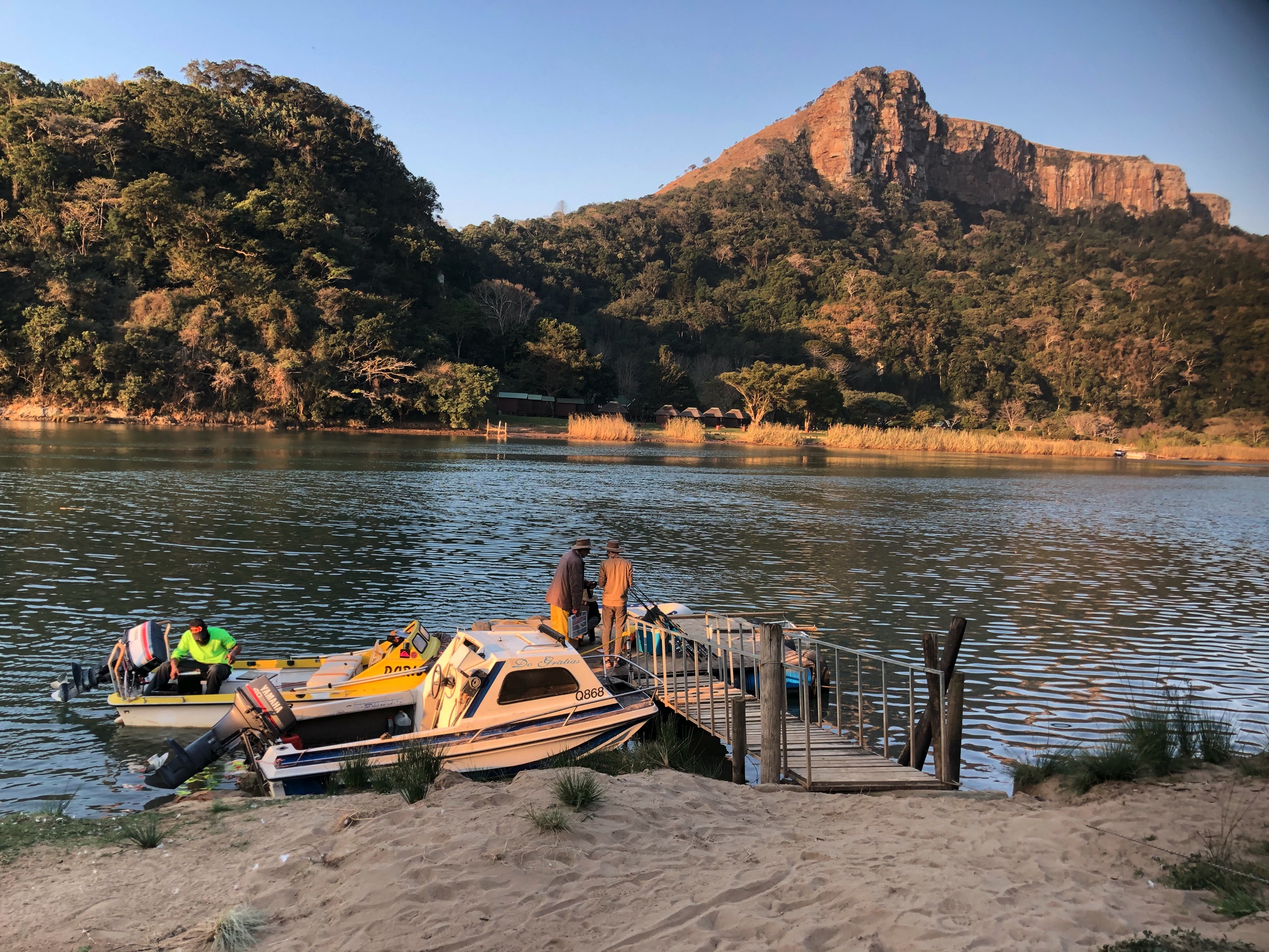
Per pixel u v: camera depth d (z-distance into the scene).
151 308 103.62
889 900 4.84
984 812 7.05
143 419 95.50
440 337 119.38
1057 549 29.81
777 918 4.74
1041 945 4.22
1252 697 13.55
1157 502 48.59
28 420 90.44
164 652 11.54
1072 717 12.45
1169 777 7.55
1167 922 4.56
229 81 146.62
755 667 13.46
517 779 7.82
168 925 5.30
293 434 87.38
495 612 17.33
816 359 179.00
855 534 31.45
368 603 17.81
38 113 116.50
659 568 23.53
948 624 18.31
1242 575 25.47
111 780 9.44
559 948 4.64
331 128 140.88
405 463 55.75
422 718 10.28
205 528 26.20
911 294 195.75
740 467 65.56
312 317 108.19
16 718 11.29
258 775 9.34
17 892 5.89
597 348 173.88
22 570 19.58
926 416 143.50
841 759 9.13
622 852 6.00
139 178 118.81
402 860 5.82
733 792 7.85
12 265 104.62
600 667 12.70
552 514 33.12
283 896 5.59
